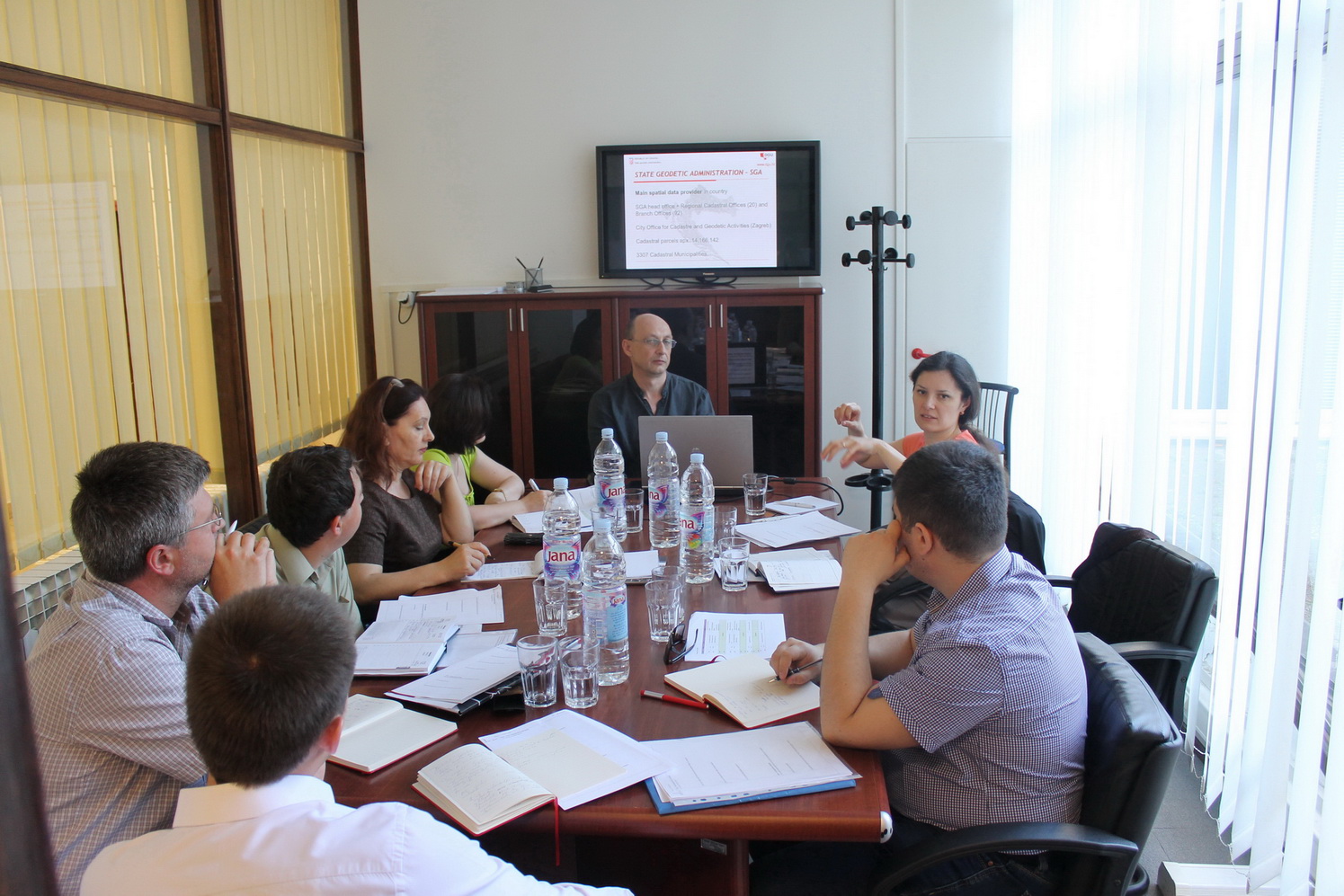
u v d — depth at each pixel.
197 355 3.51
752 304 4.52
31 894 0.34
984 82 4.68
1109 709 1.56
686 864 1.62
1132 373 3.14
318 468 2.03
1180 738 1.49
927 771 1.59
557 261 4.94
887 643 1.87
